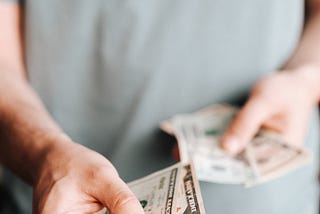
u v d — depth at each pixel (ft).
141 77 3.63
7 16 3.66
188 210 2.23
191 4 3.50
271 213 3.78
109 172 2.18
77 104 3.79
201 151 3.54
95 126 3.82
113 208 2.06
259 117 3.55
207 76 3.71
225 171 3.41
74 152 2.36
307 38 4.09
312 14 4.24
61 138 2.61
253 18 3.63
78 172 2.22
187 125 3.72
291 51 3.98
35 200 2.38
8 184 3.84
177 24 3.52
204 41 3.61
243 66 3.74
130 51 3.56
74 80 3.73
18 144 2.75
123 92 3.68
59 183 2.20
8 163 2.96
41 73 3.76
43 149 2.57
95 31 3.57
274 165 3.46
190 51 3.61
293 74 3.76
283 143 3.67
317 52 3.93
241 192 3.69
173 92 3.71
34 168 2.58
